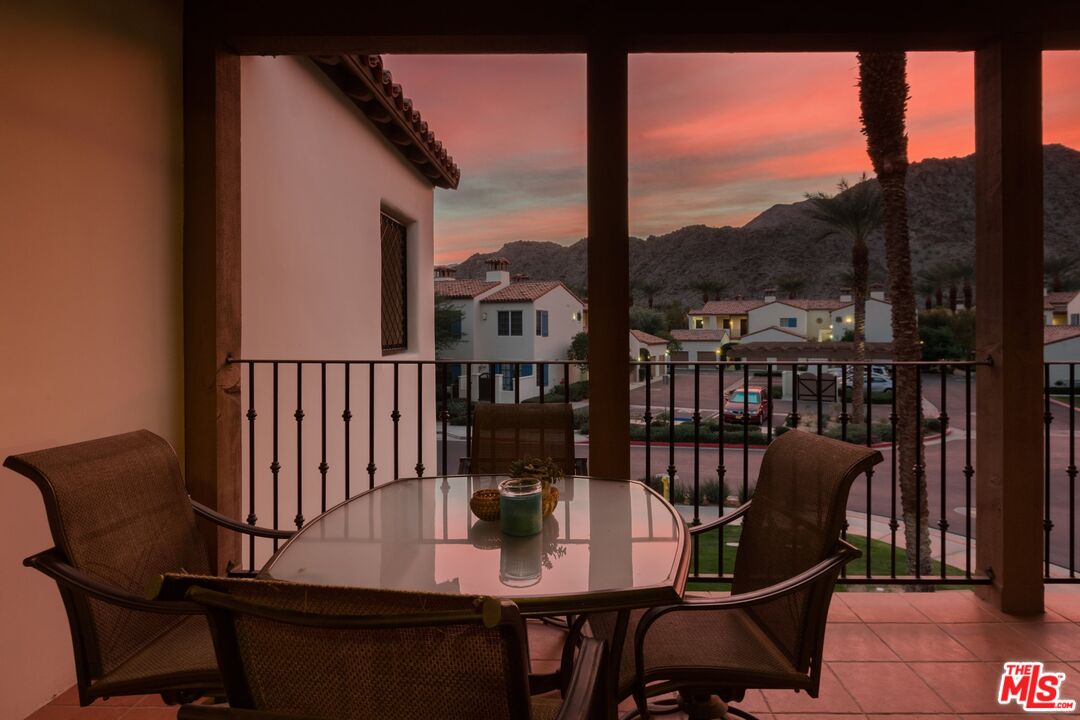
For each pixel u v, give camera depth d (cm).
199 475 258
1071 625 240
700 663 132
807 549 137
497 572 119
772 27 253
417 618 66
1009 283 252
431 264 695
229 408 266
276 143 357
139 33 234
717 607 121
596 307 259
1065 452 1290
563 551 131
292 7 256
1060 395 2355
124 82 227
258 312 339
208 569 161
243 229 324
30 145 191
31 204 191
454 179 688
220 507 258
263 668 75
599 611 108
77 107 208
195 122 257
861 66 818
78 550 127
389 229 604
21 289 188
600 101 257
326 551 132
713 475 1200
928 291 3012
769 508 158
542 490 152
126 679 127
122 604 118
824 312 3762
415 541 139
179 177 256
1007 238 252
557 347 2480
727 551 677
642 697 124
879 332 3572
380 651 71
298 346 388
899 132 805
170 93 251
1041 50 251
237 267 272
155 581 70
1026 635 232
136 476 147
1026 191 251
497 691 69
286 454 372
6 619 182
